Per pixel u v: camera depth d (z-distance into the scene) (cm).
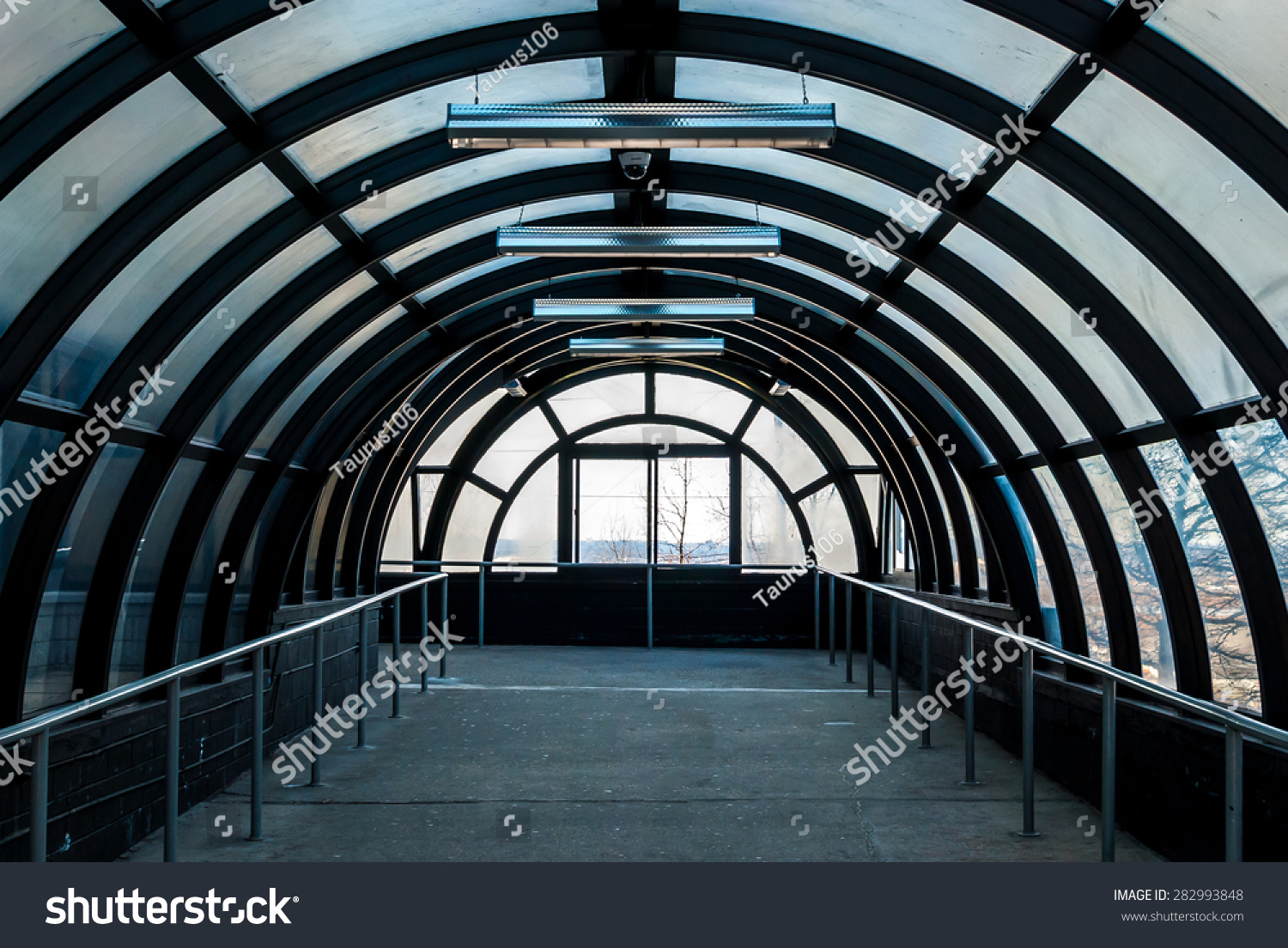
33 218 344
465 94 447
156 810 502
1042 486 656
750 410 1242
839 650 1218
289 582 769
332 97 391
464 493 1257
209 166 386
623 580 1245
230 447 583
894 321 706
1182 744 442
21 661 403
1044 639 690
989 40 366
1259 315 374
